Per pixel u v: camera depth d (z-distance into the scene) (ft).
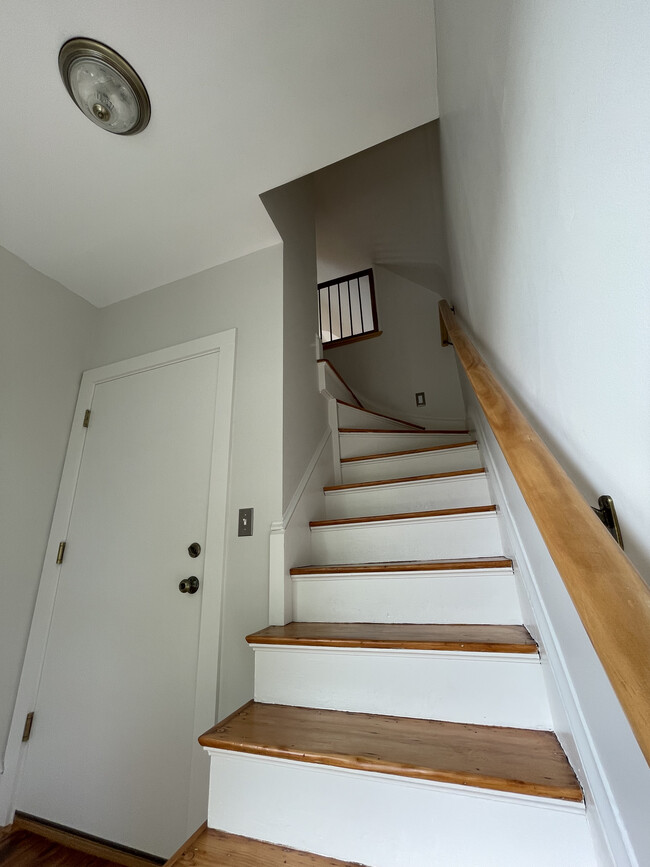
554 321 1.98
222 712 4.28
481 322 4.29
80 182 4.98
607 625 1.17
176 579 5.05
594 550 1.35
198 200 5.36
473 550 4.74
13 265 6.06
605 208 1.37
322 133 4.58
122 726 4.69
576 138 1.53
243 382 5.67
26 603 5.59
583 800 2.11
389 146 9.00
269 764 2.84
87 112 4.05
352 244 11.80
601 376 1.54
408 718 3.19
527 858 2.22
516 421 2.34
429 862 2.39
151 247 6.13
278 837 2.70
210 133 4.46
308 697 3.52
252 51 3.74
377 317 12.00
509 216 2.59
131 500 5.75
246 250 6.33
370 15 3.59
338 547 5.38
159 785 4.29
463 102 3.62
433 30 3.79
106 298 7.24
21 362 5.98
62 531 5.98
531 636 3.17
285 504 4.98
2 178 4.88
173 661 4.70
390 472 6.97
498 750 2.61
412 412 10.89
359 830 2.56
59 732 4.98
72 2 3.32
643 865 1.29
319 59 3.87
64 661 5.28
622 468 1.43
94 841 4.37
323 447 6.91
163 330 6.64
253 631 4.46
